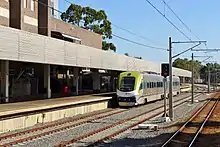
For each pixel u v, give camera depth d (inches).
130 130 938.7
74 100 1389.0
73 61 1491.1
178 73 3631.9
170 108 1187.9
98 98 1550.2
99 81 2324.1
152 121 1158.3
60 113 1194.0
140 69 2522.1
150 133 880.3
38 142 739.4
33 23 1737.2
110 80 2586.1
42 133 849.5
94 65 1717.5
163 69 1169.4
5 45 1044.5
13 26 1582.2
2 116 875.4
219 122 1157.1
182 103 2074.3
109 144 723.4
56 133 868.6
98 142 733.9
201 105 1943.9
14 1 1584.6
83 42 2359.7
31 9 1718.8
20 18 1578.5
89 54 1656.0
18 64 1584.6
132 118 1222.9
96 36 2603.3
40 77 1749.5
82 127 983.6
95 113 1384.1
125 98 1648.6
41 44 1238.9
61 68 2018.9
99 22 3282.5
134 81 1668.3
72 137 807.7
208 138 827.4
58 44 1362.0
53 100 1385.3
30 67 1669.5
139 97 1680.6
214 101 2304.4
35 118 1037.8
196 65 6038.4
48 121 1109.7
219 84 6102.4
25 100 1378.0
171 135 848.3
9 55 1064.2
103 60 1829.5
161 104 1904.5
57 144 714.8
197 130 952.9
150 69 2805.1
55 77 2021.4
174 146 712.4
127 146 702.5
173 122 1130.0
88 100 1403.8
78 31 2279.8
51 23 1911.9
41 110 1061.8
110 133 872.9
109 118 1215.6
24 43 1139.3
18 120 954.1
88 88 2504.9
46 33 1781.5
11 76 1547.7
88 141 753.0
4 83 1301.7
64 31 2082.9
